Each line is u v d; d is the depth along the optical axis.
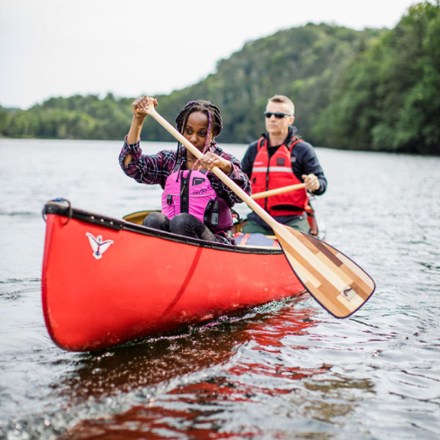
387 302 4.16
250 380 2.73
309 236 3.96
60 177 17.03
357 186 14.83
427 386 2.75
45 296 2.64
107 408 2.39
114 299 2.90
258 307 4.07
